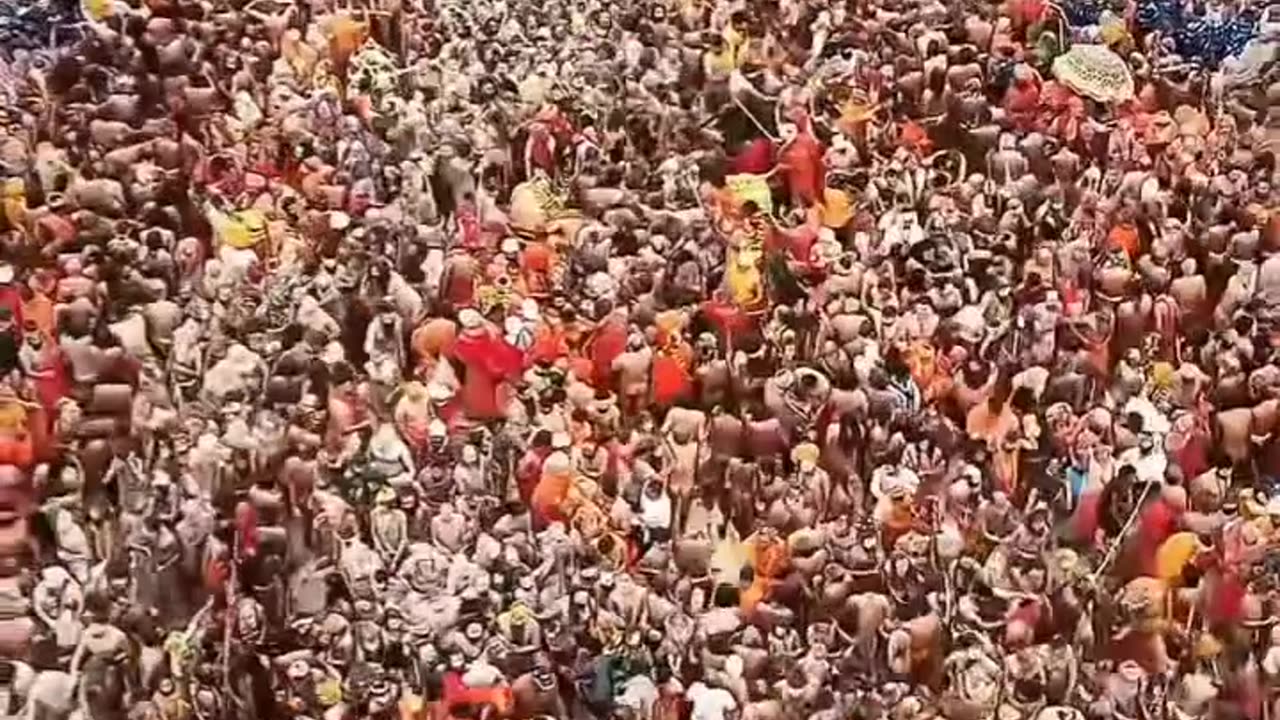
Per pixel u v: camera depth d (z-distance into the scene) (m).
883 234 39.19
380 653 28.64
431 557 29.48
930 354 35.59
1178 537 31.92
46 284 34.19
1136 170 42.25
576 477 32.03
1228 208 40.66
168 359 33.56
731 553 30.97
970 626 30.33
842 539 31.08
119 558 29.55
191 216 37.50
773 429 33.28
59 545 29.64
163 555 29.50
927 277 37.91
